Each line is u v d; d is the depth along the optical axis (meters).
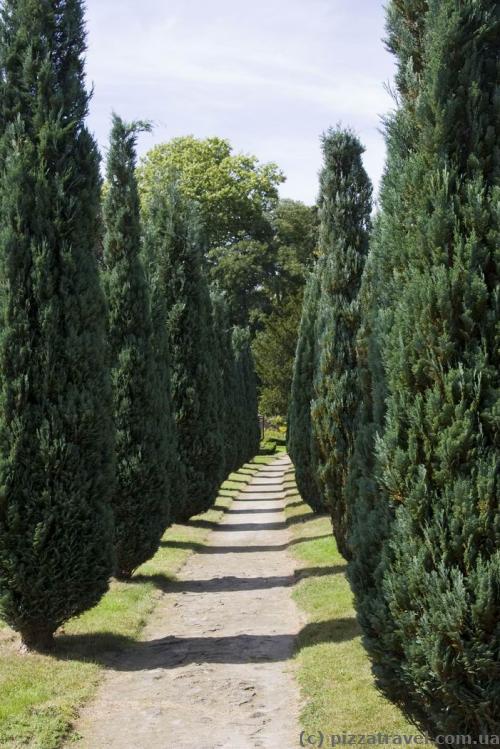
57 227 7.47
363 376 6.12
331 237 11.80
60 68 7.88
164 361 13.77
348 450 11.06
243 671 6.95
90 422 7.38
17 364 7.14
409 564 4.38
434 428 4.37
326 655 7.00
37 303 7.28
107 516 7.63
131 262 11.48
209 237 45.22
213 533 16.83
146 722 5.72
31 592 7.10
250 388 43.00
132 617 8.93
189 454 17.11
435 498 4.33
